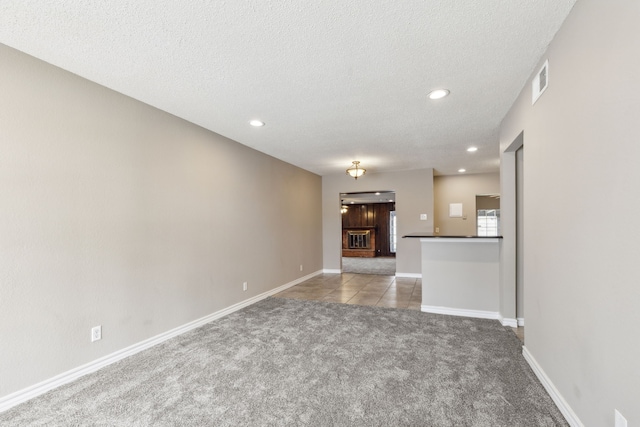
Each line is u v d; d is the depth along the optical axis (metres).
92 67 2.22
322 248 7.20
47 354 2.13
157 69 2.25
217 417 1.83
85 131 2.38
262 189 4.82
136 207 2.79
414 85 2.55
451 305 3.90
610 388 1.33
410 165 6.05
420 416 1.82
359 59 2.14
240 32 1.81
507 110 3.12
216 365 2.50
